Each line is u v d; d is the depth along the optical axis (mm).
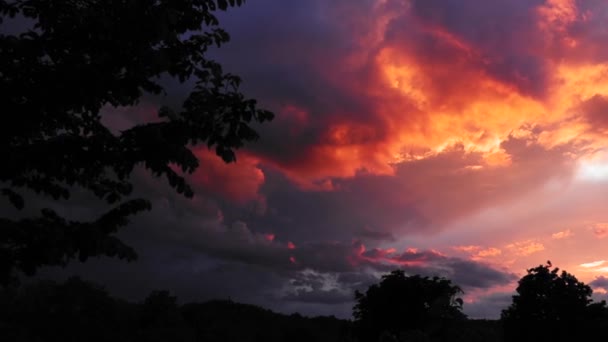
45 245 5496
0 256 5555
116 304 99375
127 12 6047
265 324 131750
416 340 49812
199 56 7051
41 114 6277
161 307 100875
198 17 6953
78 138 5965
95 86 6113
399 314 57250
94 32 6109
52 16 6262
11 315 84375
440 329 53938
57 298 89562
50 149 5906
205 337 113250
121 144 6168
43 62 6324
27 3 6273
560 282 41438
